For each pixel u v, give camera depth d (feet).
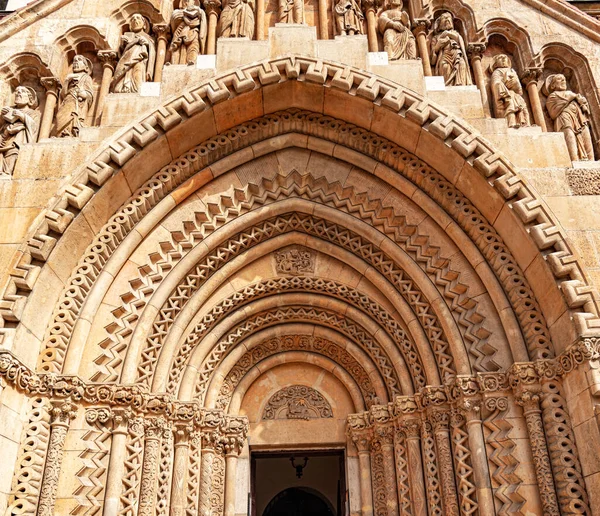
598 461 21.45
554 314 24.67
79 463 24.18
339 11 31.50
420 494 26.43
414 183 29.25
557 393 24.16
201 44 30.91
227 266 29.84
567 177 26.55
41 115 30.12
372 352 30.12
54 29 31.30
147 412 26.18
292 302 30.81
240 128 29.73
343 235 30.30
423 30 31.68
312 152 30.66
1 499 22.00
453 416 26.23
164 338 27.94
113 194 27.27
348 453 29.94
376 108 28.17
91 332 26.48
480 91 30.04
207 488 27.66
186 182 29.22
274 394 31.48
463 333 27.25
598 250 24.95
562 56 31.60
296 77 28.32
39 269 24.85
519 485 23.59
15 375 23.04
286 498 51.67
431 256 28.60
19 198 26.13
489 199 27.07
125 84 29.50
